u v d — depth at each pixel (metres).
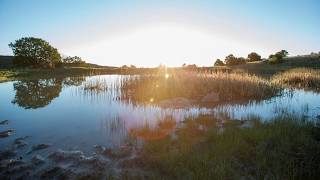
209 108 17.14
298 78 31.98
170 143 9.88
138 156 8.91
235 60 93.44
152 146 9.41
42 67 75.25
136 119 13.99
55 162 8.62
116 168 8.17
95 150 9.55
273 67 69.06
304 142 9.14
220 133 10.54
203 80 24.16
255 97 21.52
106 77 47.03
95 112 16.09
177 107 17.62
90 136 11.12
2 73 53.31
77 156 8.94
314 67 60.91
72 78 46.94
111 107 17.78
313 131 10.48
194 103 19.11
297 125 11.09
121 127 12.40
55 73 60.06
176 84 23.14
